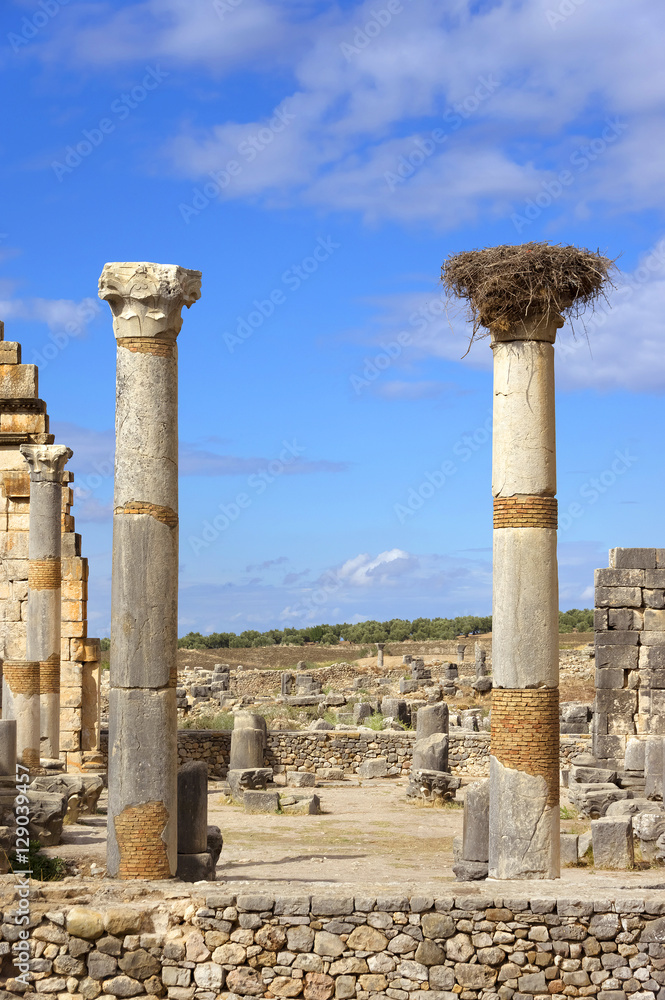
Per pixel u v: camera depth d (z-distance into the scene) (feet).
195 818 45.21
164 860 41.42
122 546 42.42
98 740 103.35
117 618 42.27
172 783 42.14
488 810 51.60
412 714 136.77
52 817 55.11
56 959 35.91
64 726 100.94
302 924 36.09
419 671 207.82
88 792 67.77
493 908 36.09
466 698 174.09
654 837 59.82
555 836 45.16
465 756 108.06
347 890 37.32
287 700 158.61
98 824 64.28
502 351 46.91
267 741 108.17
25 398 87.56
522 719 45.29
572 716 117.50
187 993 35.81
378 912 36.09
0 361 88.17
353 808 86.33
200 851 45.09
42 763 76.38
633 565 83.41
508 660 45.78
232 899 36.29
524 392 46.29
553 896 36.37
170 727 42.27
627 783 80.48
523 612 45.73
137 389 42.86
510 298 45.21
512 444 46.29
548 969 35.76
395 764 107.76
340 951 35.83
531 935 35.96
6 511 88.48
